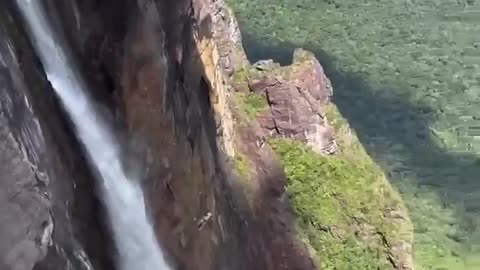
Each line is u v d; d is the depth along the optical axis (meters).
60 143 16.34
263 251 30.31
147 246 19.72
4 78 13.09
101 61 18.59
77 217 16.42
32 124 13.77
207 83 28.50
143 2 19.66
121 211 18.78
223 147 30.91
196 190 23.05
